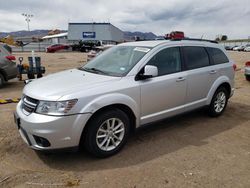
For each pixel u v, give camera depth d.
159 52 4.57
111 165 3.68
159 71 4.51
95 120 3.66
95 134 3.69
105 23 59.25
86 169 3.57
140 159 3.86
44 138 3.41
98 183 3.24
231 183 3.30
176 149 4.21
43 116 3.42
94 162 3.76
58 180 3.29
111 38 60.25
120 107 4.04
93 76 4.20
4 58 9.12
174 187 3.19
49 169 3.55
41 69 10.28
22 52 41.34
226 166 3.71
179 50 4.93
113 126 3.91
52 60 23.52
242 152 4.16
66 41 66.12
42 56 29.92
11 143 4.28
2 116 5.66
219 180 3.35
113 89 3.83
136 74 4.18
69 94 3.50
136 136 4.70
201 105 5.37
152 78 4.36
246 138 4.74
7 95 7.97
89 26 59.38
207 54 5.49
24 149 4.09
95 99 3.63
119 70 4.32
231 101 7.39
